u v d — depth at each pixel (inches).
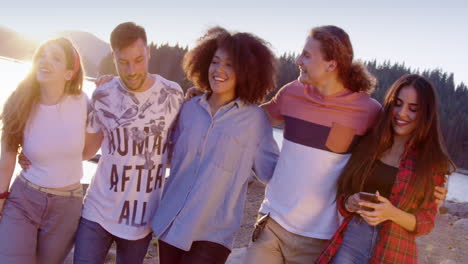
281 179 126.8
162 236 124.6
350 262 112.9
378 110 124.1
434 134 110.6
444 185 110.3
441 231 286.0
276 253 126.6
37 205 123.4
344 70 123.4
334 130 123.0
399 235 109.5
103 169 128.6
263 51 129.2
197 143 125.6
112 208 125.6
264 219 127.5
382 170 115.1
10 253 119.5
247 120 128.2
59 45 122.6
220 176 124.3
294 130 127.0
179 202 123.8
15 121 121.6
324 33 122.6
